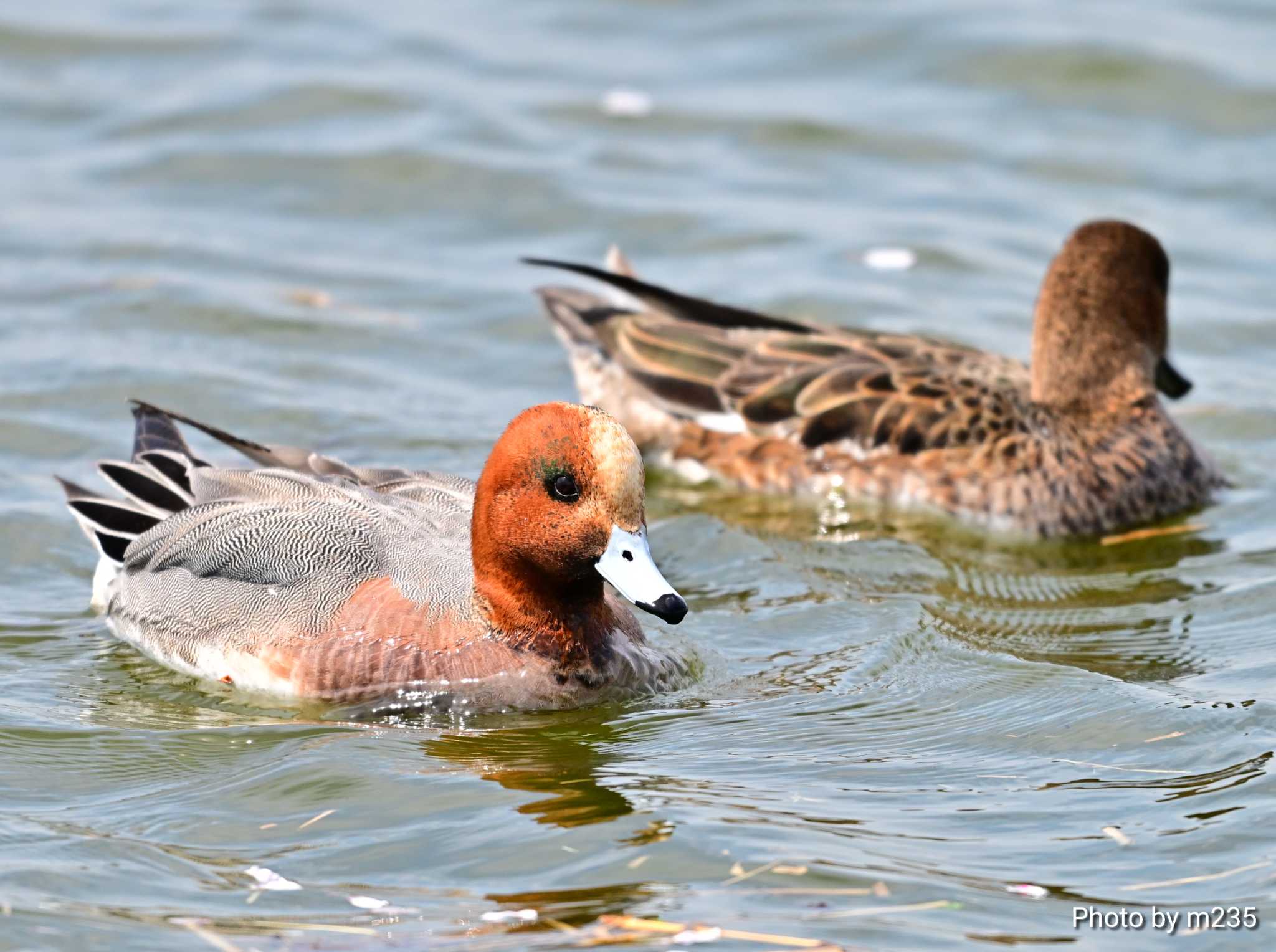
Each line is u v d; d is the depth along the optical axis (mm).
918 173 21250
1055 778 9891
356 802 9602
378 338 17484
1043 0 25234
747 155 21625
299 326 17516
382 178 20672
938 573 13781
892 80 23172
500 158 21062
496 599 11047
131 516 12703
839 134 21938
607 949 8047
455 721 10891
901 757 10242
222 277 18359
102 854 9023
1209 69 22828
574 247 19609
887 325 18078
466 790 9750
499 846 9062
